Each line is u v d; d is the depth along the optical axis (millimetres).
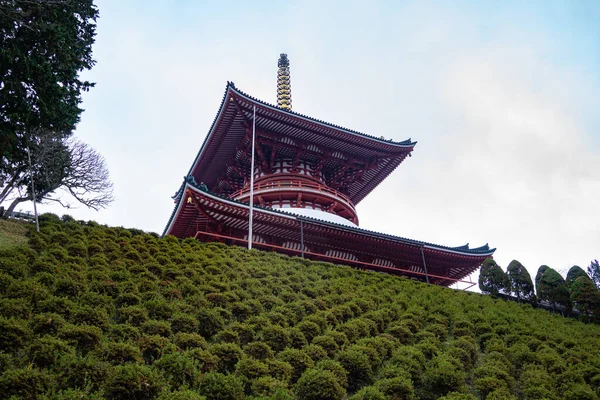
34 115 29375
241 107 45281
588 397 16406
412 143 53688
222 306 19609
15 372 11055
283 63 86062
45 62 26672
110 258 23328
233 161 52844
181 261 24938
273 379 13789
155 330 15469
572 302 38938
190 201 36188
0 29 26484
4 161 32625
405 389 14938
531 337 22688
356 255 43281
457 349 19484
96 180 36812
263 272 26312
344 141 50906
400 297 27594
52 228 26562
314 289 25609
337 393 13938
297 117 47375
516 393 17781
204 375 13250
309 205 50375
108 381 12031
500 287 40719
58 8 27781
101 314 15383
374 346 18359
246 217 38000
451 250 44844
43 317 14031
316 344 17656
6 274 16984
